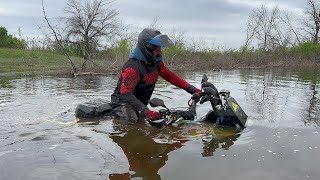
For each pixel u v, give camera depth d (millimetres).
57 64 17484
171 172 2844
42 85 9453
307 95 7234
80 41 17375
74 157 3213
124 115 5004
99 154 3309
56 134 4066
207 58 22641
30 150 3416
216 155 3281
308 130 4156
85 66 15438
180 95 7145
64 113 5340
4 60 18688
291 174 2779
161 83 9633
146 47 4953
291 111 5383
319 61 24875
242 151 3391
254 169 2896
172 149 3492
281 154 3277
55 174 2781
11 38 31172
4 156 3225
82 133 4125
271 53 26438
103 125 4586
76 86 9273
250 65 22484
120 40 18453
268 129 4242
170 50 21031
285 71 16859
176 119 4578
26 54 20312
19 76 12609
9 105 5988
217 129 4332
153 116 4387
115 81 11000
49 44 17484
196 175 2773
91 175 2766
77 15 17719
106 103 5355
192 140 3834
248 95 7238
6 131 4184
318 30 34031
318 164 2998
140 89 5145
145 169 2912
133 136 4020
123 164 3033
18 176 2746
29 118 4969
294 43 32438
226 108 4363
